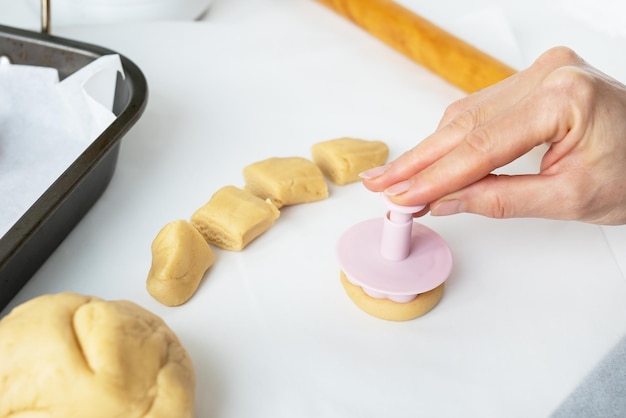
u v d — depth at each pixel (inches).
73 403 14.5
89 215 20.1
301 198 20.7
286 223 20.4
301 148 22.8
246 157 22.3
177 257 17.9
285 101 24.7
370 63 26.9
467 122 18.4
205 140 22.9
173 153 22.3
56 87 22.2
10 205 20.4
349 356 17.3
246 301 18.3
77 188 19.0
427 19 28.0
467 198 18.0
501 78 24.1
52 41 22.8
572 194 18.2
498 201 18.1
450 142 18.2
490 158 17.4
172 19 28.3
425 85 25.9
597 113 17.8
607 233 20.4
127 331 15.3
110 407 14.6
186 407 15.4
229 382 16.8
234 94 24.9
